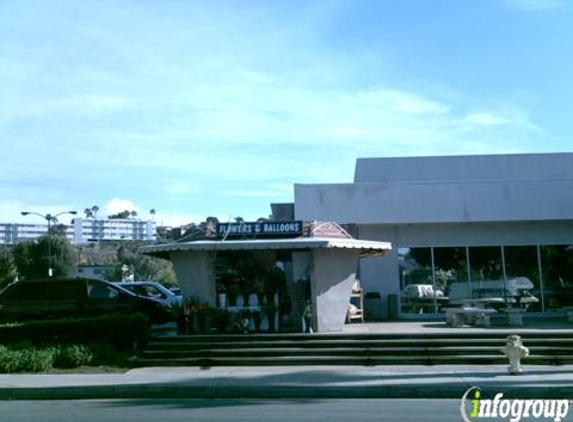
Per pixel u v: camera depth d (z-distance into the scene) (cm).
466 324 1955
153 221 13775
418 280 2355
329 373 1384
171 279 6638
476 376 1312
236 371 1448
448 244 2367
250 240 1777
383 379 1288
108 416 1010
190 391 1234
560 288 2334
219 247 1748
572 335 1595
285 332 1762
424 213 2278
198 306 1767
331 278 1797
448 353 1543
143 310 2058
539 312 2327
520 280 2342
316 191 2289
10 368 1463
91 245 11725
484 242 2362
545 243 2352
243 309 1783
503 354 1528
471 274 2353
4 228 10275
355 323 2078
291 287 1853
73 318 1875
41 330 1684
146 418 984
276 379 1307
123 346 1661
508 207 2275
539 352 1536
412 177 2575
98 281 2077
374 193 2288
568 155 2584
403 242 2372
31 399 1233
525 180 2431
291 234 1811
